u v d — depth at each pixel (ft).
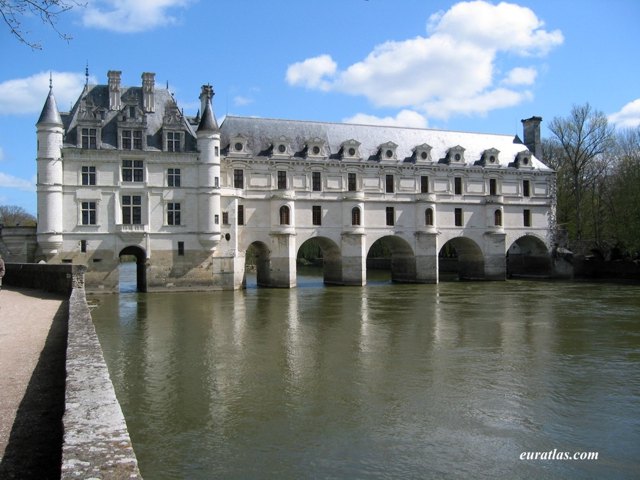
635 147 279.49
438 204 244.42
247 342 106.11
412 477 49.26
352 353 96.68
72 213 187.01
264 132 229.04
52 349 65.98
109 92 199.21
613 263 256.73
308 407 67.36
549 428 60.85
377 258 381.19
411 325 126.21
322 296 188.03
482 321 131.95
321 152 227.81
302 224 223.51
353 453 54.13
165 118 197.88
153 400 69.77
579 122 279.28
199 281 200.03
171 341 107.04
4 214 449.06
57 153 183.83
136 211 194.08
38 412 43.11
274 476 49.11
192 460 52.26
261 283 229.25
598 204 285.23
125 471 23.04
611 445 56.39
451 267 329.93
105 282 189.47
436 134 260.01
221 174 212.02
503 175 255.50
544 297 183.32
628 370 84.94
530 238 265.54
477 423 62.28
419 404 68.69
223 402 69.10
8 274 166.91
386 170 236.22
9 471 33.06
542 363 89.40
